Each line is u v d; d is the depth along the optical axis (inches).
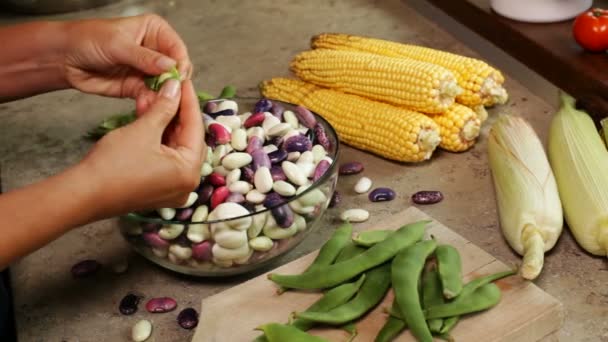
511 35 44.1
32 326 31.2
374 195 35.3
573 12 44.1
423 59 39.0
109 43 32.3
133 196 27.5
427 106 36.4
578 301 30.2
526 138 34.7
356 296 29.7
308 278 30.3
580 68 40.2
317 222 32.1
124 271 33.1
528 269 29.5
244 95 42.8
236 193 31.1
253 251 30.7
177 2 53.9
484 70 37.3
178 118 29.3
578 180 32.9
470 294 29.1
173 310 31.2
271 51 46.8
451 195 35.4
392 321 28.8
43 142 41.3
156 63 31.0
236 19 50.9
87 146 40.7
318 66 39.9
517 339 28.6
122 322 31.1
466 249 31.5
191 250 30.2
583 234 31.7
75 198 26.5
